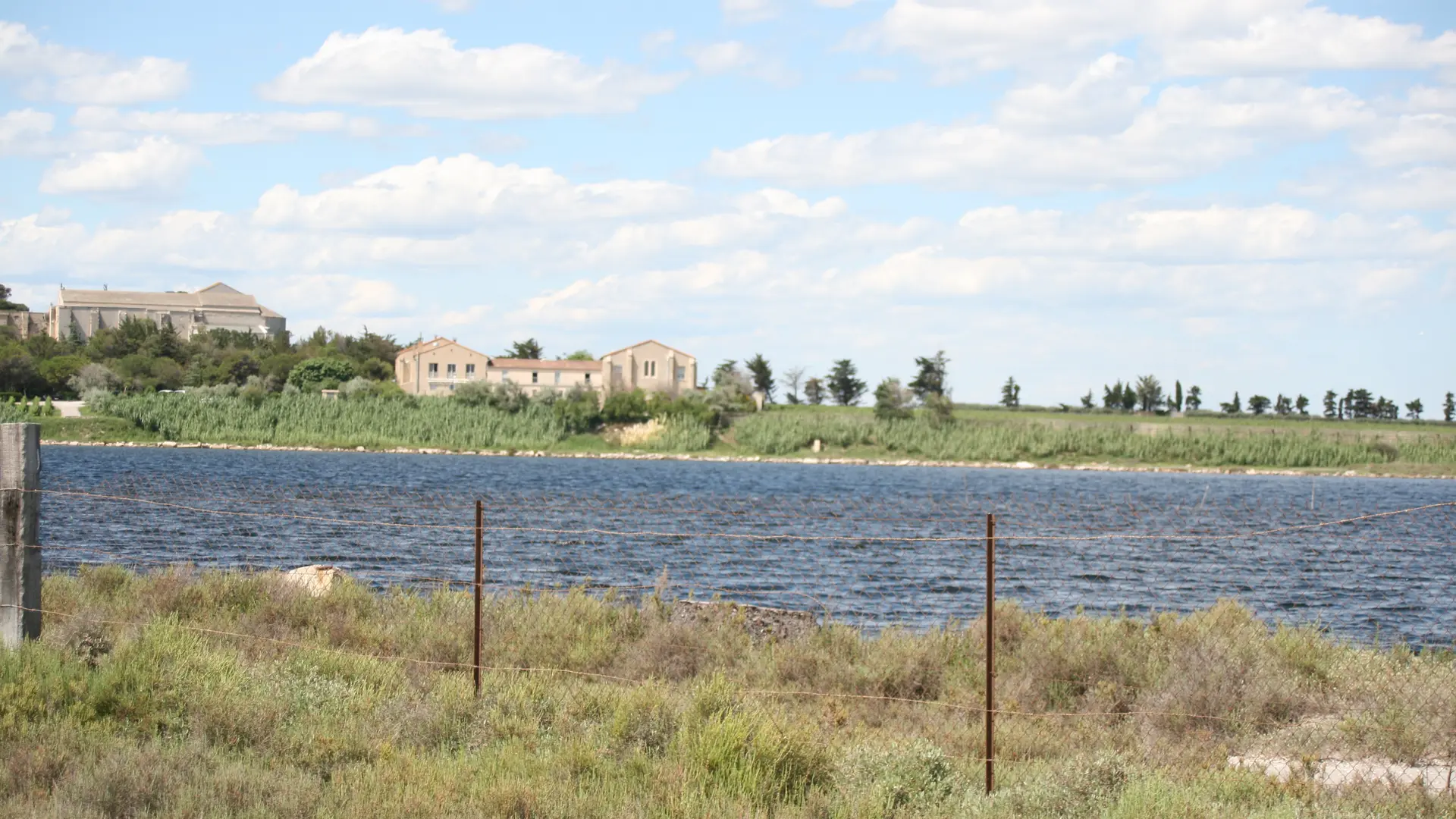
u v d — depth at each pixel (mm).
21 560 13516
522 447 153750
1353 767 12297
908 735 13422
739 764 10906
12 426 13625
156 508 42875
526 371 180375
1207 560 39688
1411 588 32781
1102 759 11125
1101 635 17344
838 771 11148
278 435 143875
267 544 34750
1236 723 13922
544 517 48219
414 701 12750
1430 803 10742
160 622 14602
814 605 27547
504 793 9711
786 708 14336
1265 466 158500
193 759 10164
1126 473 149500
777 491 87188
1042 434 166000
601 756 11219
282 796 9445
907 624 25391
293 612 18062
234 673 12891
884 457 161375
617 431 163875
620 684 15266
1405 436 170875
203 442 139875
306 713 12141
